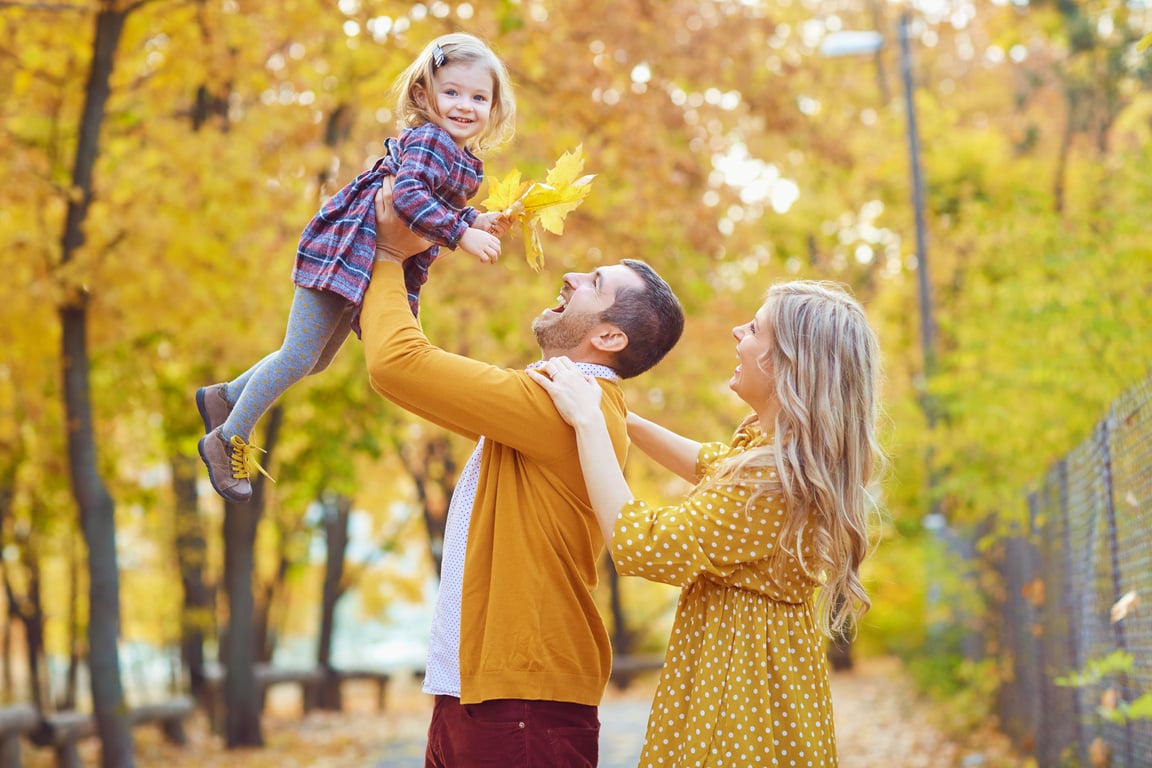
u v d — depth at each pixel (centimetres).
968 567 1262
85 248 980
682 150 1178
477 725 336
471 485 359
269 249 1105
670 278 1341
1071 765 738
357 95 1230
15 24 1016
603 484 332
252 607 1503
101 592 1033
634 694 2259
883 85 2325
